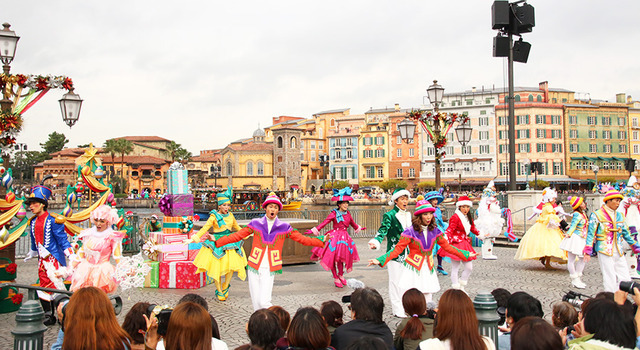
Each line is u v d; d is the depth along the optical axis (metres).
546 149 86.94
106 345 3.92
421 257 7.79
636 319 4.59
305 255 14.61
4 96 9.78
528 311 4.93
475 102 90.81
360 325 4.69
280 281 11.84
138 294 10.34
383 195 80.94
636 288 4.71
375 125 98.75
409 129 17.88
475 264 14.20
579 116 88.75
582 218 10.54
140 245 16.86
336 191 11.12
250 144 106.56
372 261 7.49
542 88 94.06
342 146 100.31
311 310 4.28
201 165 117.06
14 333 4.42
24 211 8.95
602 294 5.11
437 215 10.86
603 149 90.00
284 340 4.33
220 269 9.42
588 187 87.81
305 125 118.81
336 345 4.63
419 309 5.19
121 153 92.25
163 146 114.44
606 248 9.37
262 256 7.91
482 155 88.38
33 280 12.26
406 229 7.79
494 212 14.20
